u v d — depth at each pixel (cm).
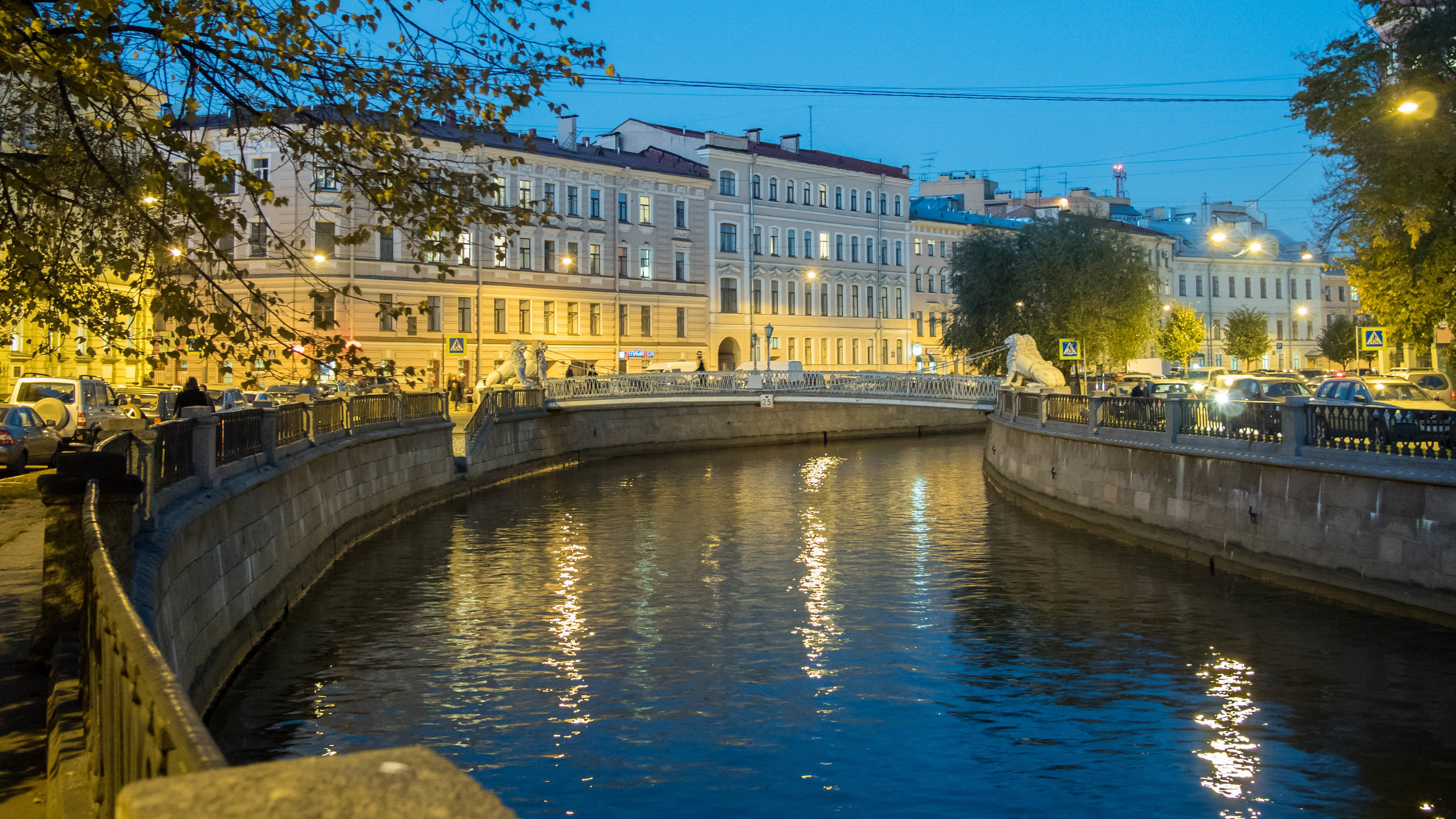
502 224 1157
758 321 8131
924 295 9519
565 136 7119
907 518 3152
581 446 5106
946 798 1119
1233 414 2198
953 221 9675
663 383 5156
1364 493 1795
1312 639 1644
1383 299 3300
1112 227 6391
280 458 2050
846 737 1298
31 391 2945
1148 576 2172
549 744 1278
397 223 1107
